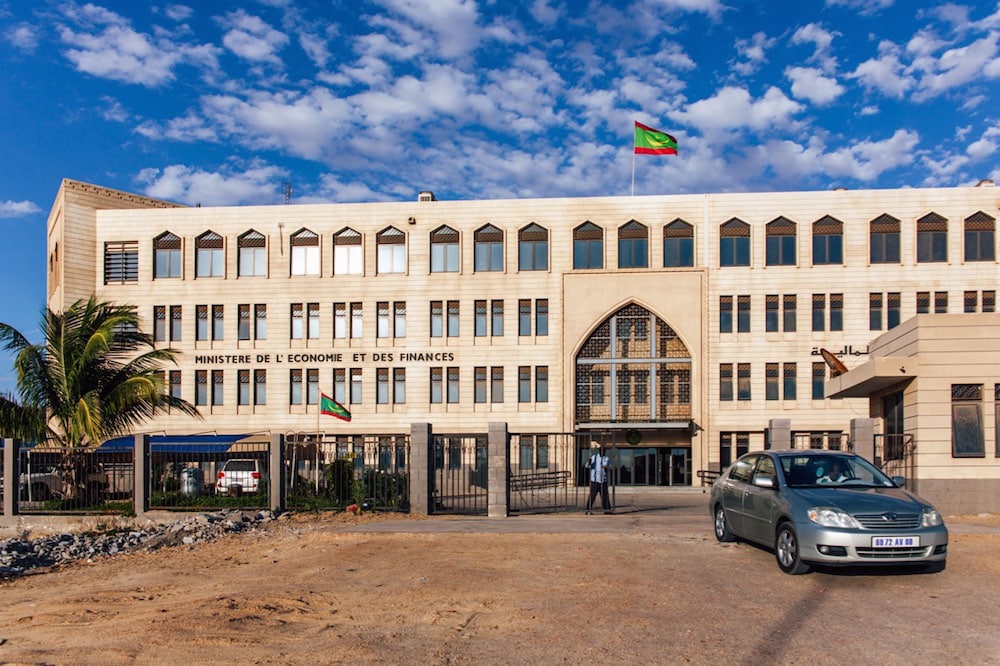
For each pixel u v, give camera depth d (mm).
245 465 28641
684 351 46281
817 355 44656
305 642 8500
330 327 47156
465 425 46156
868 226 44844
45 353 23922
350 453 23203
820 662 7695
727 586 10977
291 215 47844
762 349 45094
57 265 49469
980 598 10219
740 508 13625
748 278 45469
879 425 23859
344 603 10406
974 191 44344
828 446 44188
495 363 46375
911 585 10969
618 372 46500
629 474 45750
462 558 13766
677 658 7816
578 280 46250
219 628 8969
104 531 19953
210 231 48000
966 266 44094
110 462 22734
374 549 15016
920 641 8359
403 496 22156
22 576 14477
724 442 45188
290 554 15094
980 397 20234
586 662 7734
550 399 45938
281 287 47531
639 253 46312
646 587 10992
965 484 19938
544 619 9344
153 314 47625
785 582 11172
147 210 48062
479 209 47062
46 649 8469
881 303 44469
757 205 45688
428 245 47188
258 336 47469
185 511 21375
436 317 46969
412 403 46531
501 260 46906
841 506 11195
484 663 7727
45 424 24000
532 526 17859
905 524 10977
